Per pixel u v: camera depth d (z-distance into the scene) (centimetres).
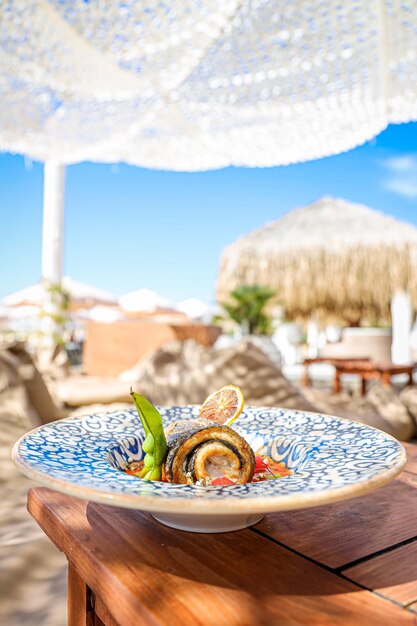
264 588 51
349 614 47
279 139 353
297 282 957
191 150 387
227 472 62
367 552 59
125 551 59
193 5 228
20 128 329
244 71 280
